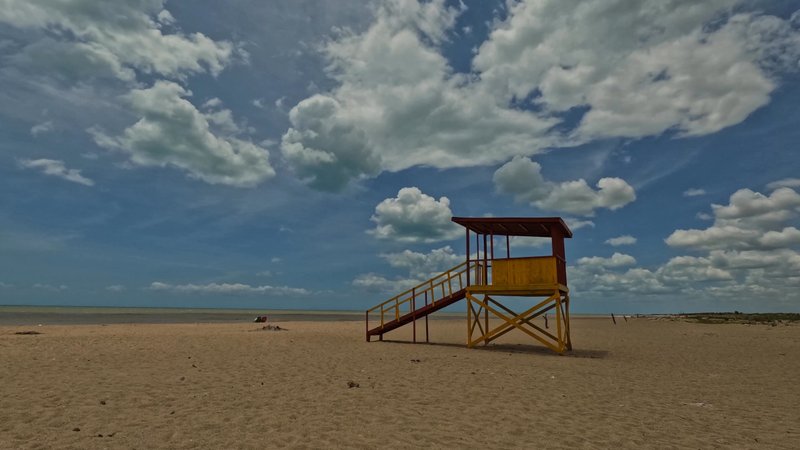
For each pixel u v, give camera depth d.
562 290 19.80
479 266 21.12
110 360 14.23
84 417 7.78
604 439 7.13
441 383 11.52
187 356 15.55
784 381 13.34
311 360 15.25
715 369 15.62
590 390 11.20
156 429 7.15
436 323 53.00
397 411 8.58
